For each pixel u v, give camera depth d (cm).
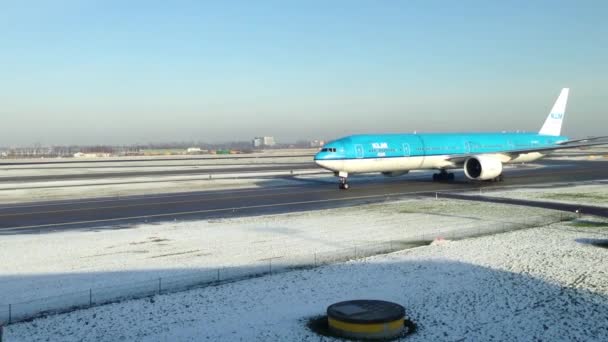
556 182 5606
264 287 1831
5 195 5294
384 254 2292
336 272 2009
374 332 1370
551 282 1830
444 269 2016
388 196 4544
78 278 1983
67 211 3991
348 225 3102
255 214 3666
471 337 1377
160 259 2280
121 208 4119
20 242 2722
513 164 9062
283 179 6800
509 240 2523
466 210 3581
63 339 1395
